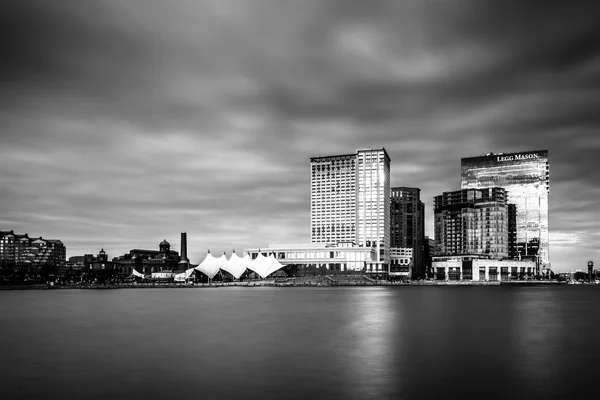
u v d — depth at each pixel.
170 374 46.91
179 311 115.56
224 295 198.50
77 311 117.31
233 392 40.97
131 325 85.81
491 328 81.25
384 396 39.81
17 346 63.03
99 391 41.34
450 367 49.81
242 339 68.56
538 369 49.06
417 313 108.31
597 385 43.16
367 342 65.81
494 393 40.78
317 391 41.16
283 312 111.12
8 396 40.12
